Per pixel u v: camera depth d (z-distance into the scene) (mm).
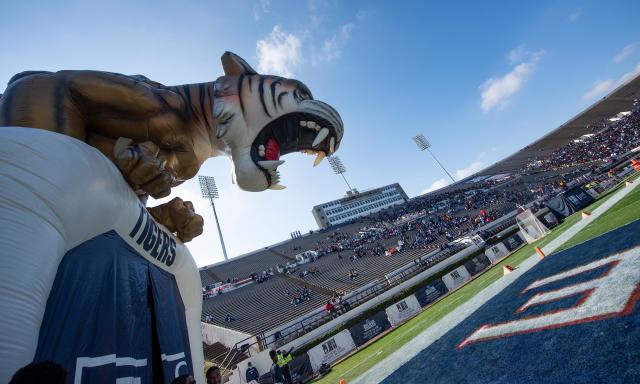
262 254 38500
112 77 2266
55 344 1478
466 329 5578
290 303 20703
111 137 2418
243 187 2914
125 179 2232
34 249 1249
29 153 1385
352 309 17219
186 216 3090
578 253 6465
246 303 22172
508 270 9297
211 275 33094
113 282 2023
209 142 3033
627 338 2588
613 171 26969
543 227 15805
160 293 2744
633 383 2055
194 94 2963
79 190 1591
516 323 4285
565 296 4277
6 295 1081
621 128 49156
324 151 3271
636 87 68250
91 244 1869
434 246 25938
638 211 7535
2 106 1900
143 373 2189
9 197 1233
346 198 71125
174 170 2756
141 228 2398
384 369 6164
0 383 982
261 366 12422
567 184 31891
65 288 1604
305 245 38781
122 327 2025
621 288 3590
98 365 1722
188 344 3322
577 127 66438
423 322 10508
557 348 3016
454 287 18516
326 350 13562
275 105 2871
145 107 2375
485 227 29328
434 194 56875
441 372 4109
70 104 2098
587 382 2307
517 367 3064
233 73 2947
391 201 74188
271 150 2963
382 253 27719
